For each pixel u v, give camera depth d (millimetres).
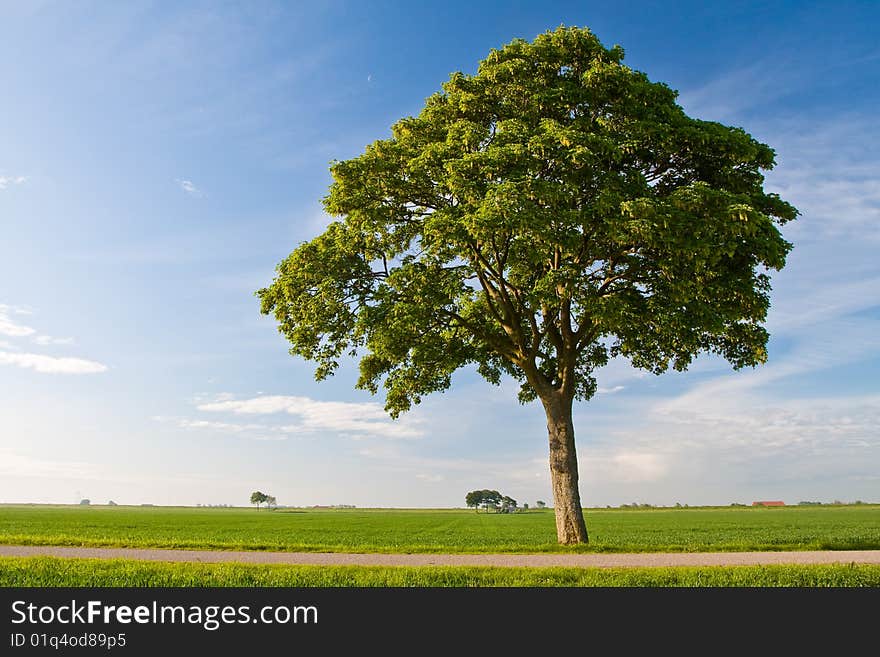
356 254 23219
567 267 19750
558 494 22297
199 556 17891
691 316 20172
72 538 22875
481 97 22609
